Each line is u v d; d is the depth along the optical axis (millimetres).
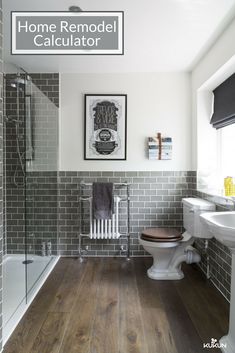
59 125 2955
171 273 2443
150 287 2273
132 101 2941
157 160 2955
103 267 2711
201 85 2594
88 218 2967
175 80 2943
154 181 2963
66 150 2959
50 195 2773
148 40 2195
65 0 1735
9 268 2684
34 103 2436
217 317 1820
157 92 2941
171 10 1812
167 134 2945
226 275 2066
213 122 2650
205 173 2771
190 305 1977
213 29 2031
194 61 2641
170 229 2635
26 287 2066
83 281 2387
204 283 2350
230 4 1742
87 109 2938
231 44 1928
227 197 2092
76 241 2988
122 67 2797
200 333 1647
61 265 2760
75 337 1604
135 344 1544
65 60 2576
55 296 2111
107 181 2959
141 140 2947
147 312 1880
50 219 2791
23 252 2881
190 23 1955
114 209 2811
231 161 2582
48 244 2730
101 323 1745
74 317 1814
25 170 2250
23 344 1543
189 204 2430
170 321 1771
